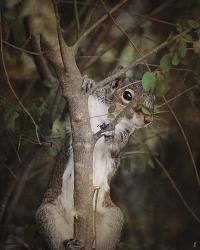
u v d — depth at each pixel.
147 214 14.75
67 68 8.28
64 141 10.50
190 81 11.18
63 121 11.44
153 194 15.05
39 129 10.98
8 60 12.55
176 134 13.52
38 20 8.65
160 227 14.55
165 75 8.71
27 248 11.34
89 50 13.05
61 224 10.20
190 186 14.62
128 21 13.79
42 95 13.59
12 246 12.68
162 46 8.64
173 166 14.53
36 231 10.73
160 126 12.70
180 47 8.67
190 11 13.24
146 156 12.08
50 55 8.42
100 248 10.48
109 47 13.25
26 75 13.61
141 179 15.13
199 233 14.30
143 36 12.79
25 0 8.81
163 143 14.16
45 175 13.88
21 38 9.67
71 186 10.30
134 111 10.57
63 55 8.19
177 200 14.77
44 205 10.30
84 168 8.42
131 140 13.03
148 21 13.40
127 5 13.30
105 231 10.48
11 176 12.87
